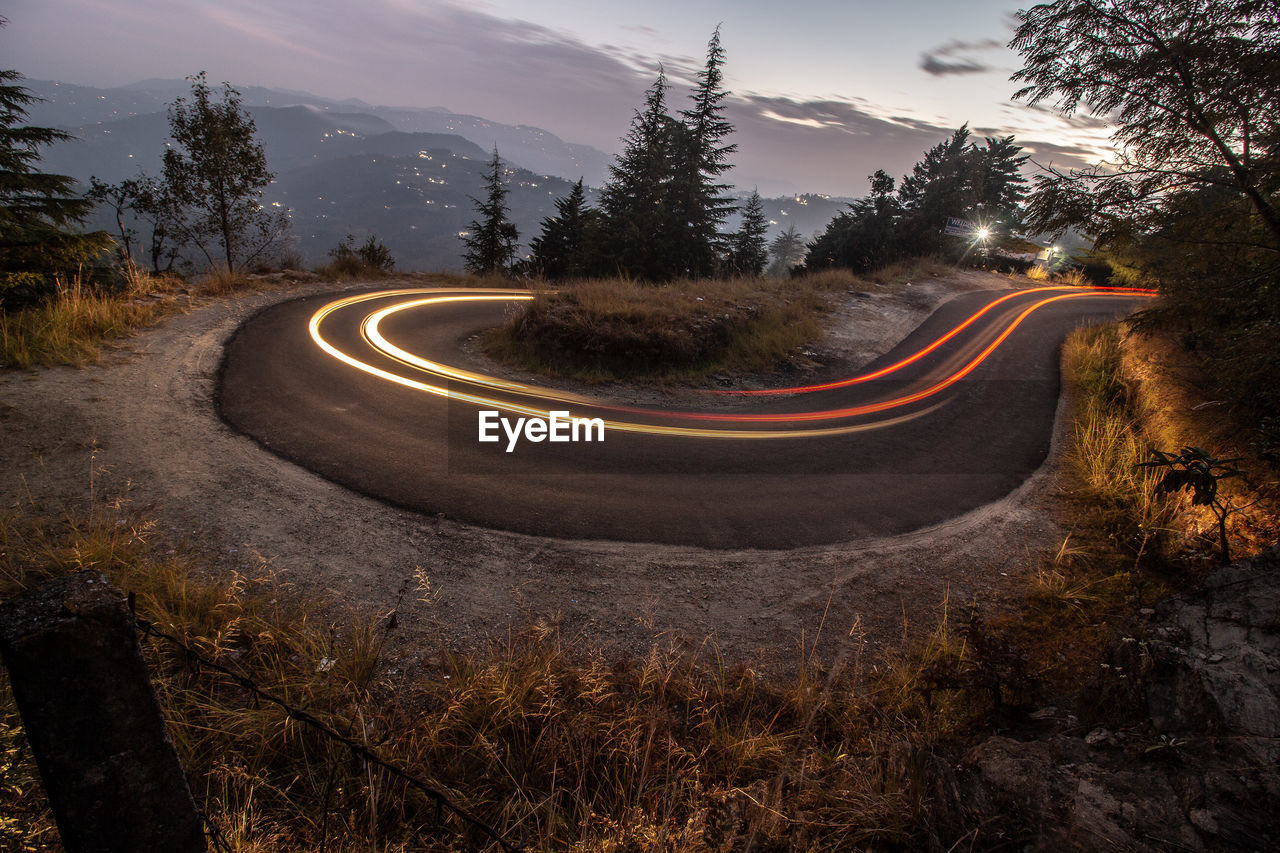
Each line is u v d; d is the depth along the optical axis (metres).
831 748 3.81
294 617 4.49
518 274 32.88
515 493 6.87
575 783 3.38
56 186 11.07
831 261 41.59
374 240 21.03
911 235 37.88
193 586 4.54
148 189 20.83
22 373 7.98
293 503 6.07
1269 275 5.93
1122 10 5.88
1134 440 8.34
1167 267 6.89
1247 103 5.39
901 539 6.64
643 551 6.02
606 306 13.87
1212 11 5.49
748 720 3.99
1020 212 7.17
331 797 3.09
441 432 8.33
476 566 5.48
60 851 2.33
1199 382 8.21
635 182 32.78
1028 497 7.81
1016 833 2.68
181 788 1.82
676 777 3.38
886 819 3.02
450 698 3.83
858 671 4.60
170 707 3.36
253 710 3.45
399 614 4.75
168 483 6.07
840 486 7.90
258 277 16.53
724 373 13.25
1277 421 6.08
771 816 3.02
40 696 1.52
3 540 4.79
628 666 4.41
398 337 13.02
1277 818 2.31
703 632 4.96
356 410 8.67
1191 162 6.11
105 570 4.62
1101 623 5.09
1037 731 3.68
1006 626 5.13
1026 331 18.12
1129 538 6.46
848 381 13.25
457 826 3.04
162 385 8.44
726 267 36.34
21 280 10.20
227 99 21.44
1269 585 3.65
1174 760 2.78
